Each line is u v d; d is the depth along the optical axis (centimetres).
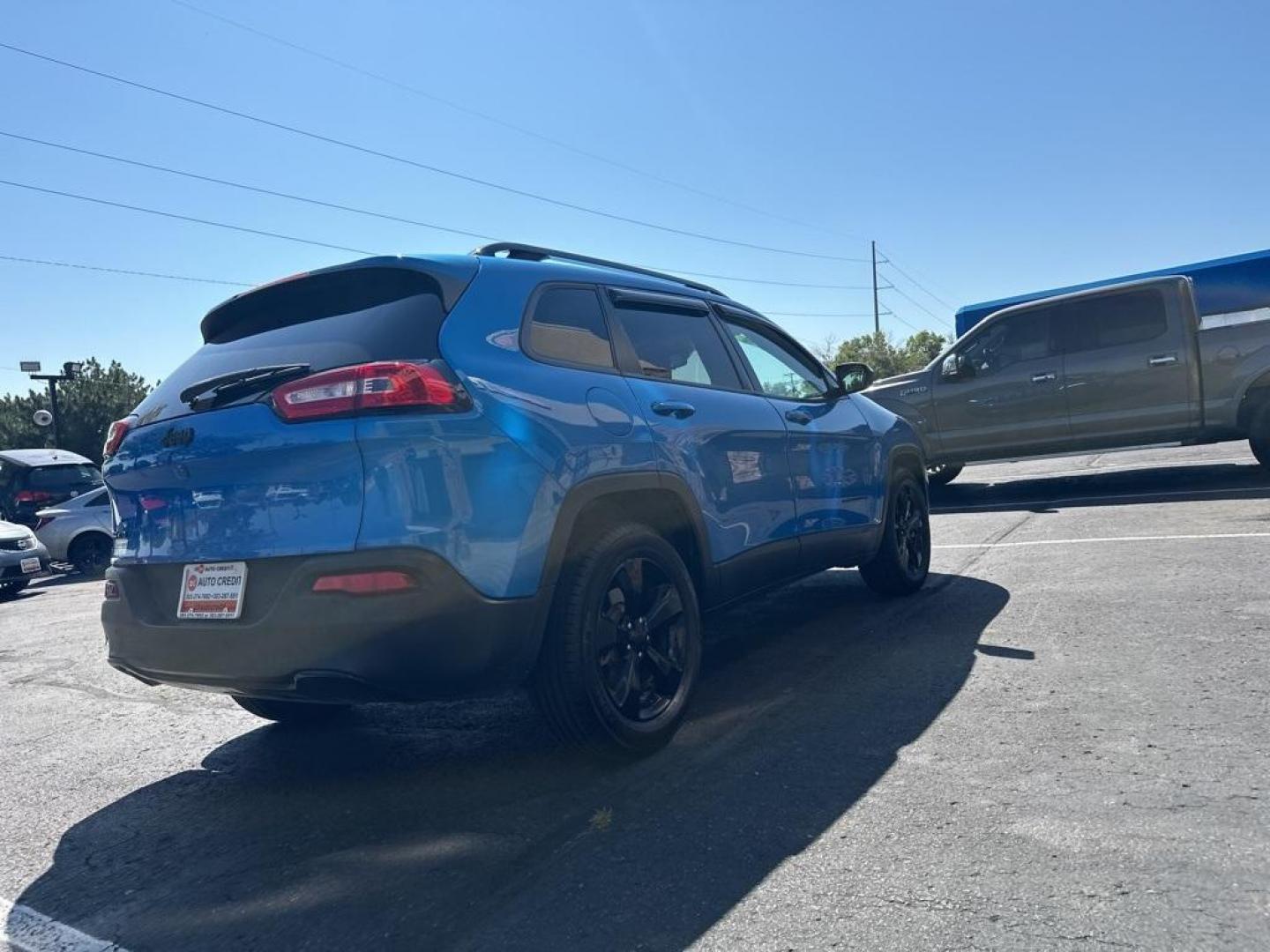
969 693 388
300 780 368
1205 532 673
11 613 1005
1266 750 306
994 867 249
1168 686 373
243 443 307
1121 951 210
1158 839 256
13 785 392
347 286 349
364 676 288
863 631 507
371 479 288
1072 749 321
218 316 381
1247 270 1638
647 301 418
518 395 319
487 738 397
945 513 964
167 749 425
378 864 286
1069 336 988
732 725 379
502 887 264
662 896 251
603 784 332
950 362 1050
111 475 359
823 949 221
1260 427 901
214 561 316
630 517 369
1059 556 649
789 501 461
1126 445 967
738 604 437
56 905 282
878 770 319
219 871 294
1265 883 232
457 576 290
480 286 336
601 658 338
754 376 475
